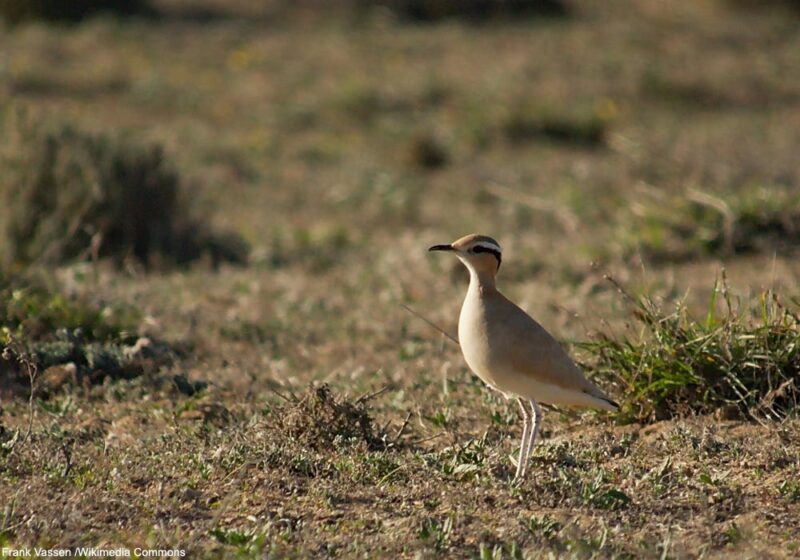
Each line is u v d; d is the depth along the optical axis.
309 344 18.38
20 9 52.25
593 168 35.66
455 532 10.30
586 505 10.98
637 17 60.75
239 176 34.75
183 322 18.83
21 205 22.98
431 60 50.16
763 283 20.59
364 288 22.70
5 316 16.53
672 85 46.75
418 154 37.31
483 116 41.78
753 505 10.97
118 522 10.45
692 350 13.73
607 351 14.33
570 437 13.23
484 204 32.91
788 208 24.09
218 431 13.06
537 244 26.20
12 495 10.79
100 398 15.10
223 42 51.12
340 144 39.34
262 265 25.36
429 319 19.69
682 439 12.50
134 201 24.62
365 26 56.16
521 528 10.33
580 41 53.69
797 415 13.02
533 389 11.79
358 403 13.12
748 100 46.50
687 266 23.11
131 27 52.09
